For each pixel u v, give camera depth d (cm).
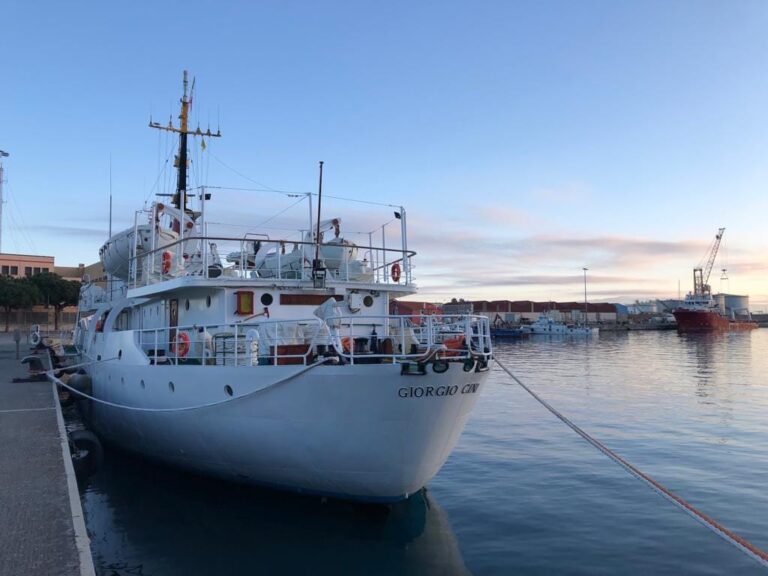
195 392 1270
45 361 2584
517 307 16400
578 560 1012
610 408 2642
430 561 1010
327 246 1518
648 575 957
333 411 1074
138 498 1330
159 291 1480
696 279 15362
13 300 6069
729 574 959
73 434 1451
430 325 1090
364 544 1076
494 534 1127
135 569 991
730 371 4472
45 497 873
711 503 1312
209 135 2242
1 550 700
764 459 1698
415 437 1075
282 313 1435
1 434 1263
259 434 1162
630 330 15338
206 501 1305
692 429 2150
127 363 1514
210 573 974
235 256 1585
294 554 1038
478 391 1164
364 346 1148
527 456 1725
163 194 2209
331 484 1136
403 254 1580
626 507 1279
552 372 4434
